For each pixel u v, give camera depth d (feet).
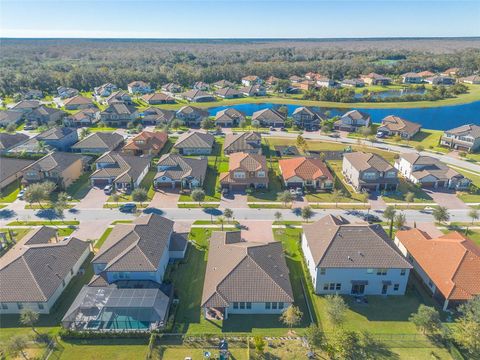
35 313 151.64
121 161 307.37
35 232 207.00
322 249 176.55
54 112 492.95
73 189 291.79
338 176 317.01
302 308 165.99
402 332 151.64
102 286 170.40
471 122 514.27
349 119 453.99
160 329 149.69
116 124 481.05
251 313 162.40
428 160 308.19
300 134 435.94
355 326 155.12
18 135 391.04
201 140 376.27
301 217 247.09
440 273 173.17
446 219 232.53
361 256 171.83
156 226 201.67
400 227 227.20
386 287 173.99
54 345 144.97
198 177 289.74
